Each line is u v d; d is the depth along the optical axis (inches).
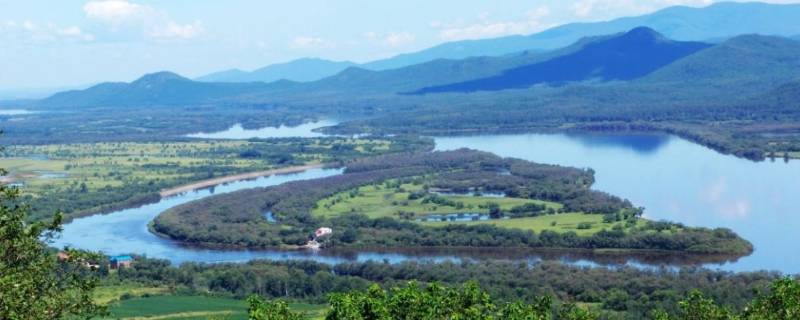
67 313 4183.1
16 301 3848.4
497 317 5073.8
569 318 5570.9
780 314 4739.2
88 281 4328.3
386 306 4675.2
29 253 4229.8
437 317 4736.7
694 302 5310.0
